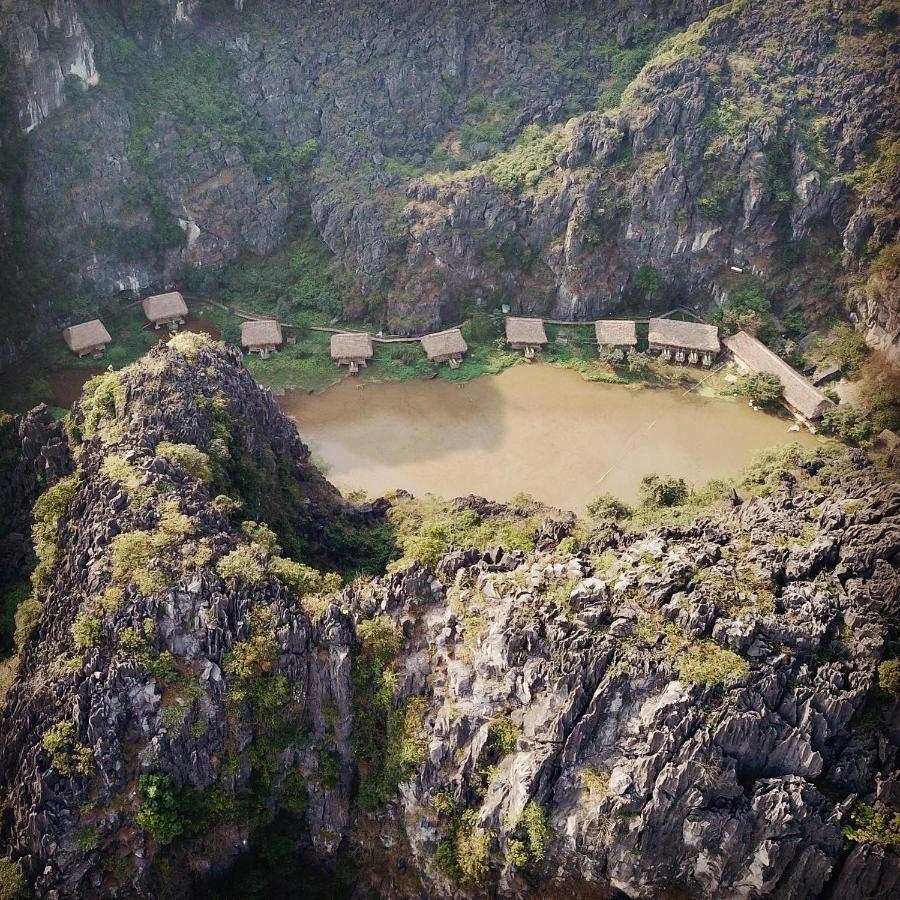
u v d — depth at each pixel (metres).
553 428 132.25
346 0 169.50
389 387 139.38
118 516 78.44
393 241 151.25
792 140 150.38
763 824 64.44
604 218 151.50
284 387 138.00
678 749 65.00
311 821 75.19
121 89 154.38
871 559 74.38
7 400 128.00
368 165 160.75
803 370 143.25
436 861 70.94
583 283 151.25
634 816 65.12
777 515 83.62
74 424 96.38
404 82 166.75
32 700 71.25
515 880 69.06
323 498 105.25
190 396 93.25
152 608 71.38
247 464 94.19
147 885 69.62
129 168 151.00
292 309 152.75
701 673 66.38
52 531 85.25
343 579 90.31
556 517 96.44
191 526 77.50
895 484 87.00
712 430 132.25
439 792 71.25
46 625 78.44
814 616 70.31
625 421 134.00
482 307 153.50
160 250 154.00
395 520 102.50
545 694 69.31
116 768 68.62
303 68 168.00
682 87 153.75
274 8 170.38
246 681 71.88
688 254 152.00
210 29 167.50
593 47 168.62
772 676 66.75
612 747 67.44
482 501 105.38
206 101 160.62
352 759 74.81
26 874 66.12
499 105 166.50
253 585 74.25
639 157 152.50
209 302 154.25
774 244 150.50
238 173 157.62
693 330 145.50
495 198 152.75
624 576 74.38
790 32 157.00
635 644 68.94
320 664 73.81
